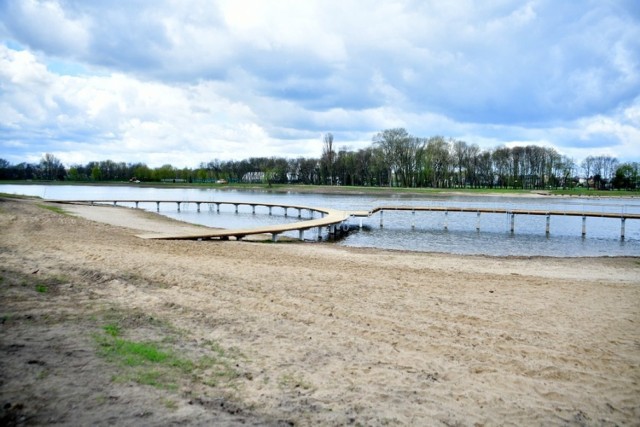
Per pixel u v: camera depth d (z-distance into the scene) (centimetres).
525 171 10481
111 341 722
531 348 846
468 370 732
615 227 3903
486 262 1925
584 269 1823
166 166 14425
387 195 8675
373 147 10444
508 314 1070
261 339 812
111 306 932
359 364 727
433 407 593
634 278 1636
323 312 1020
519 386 682
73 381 567
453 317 1030
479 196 8300
